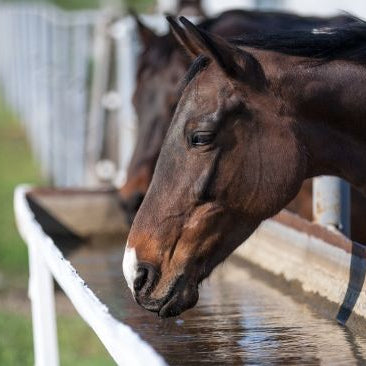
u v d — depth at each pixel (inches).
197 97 180.2
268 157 180.1
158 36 341.1
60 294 392.2
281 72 183.9
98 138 532.1
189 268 177.9
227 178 178.9
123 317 213.0
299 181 182.5
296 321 206.1
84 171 573.9
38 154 789.9
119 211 340.2
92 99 553.6
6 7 1321.4
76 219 339.0
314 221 239.1
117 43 528.1
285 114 182.2
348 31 189.6
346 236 229.1
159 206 178.5
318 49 187.5
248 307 222.5
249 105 180.1
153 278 175.5
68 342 342.6
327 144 186.7
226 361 176.4
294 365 173.2
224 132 178.4
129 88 474.0
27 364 323.9
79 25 587.5
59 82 657.6
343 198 237.0
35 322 267.3
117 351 131.3
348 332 195.2
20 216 292.0
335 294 211.2
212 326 203.5
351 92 185.0
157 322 208.1
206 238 179.0
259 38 190.1
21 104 1031.0
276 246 255.6
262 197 180.2
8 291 419.2
